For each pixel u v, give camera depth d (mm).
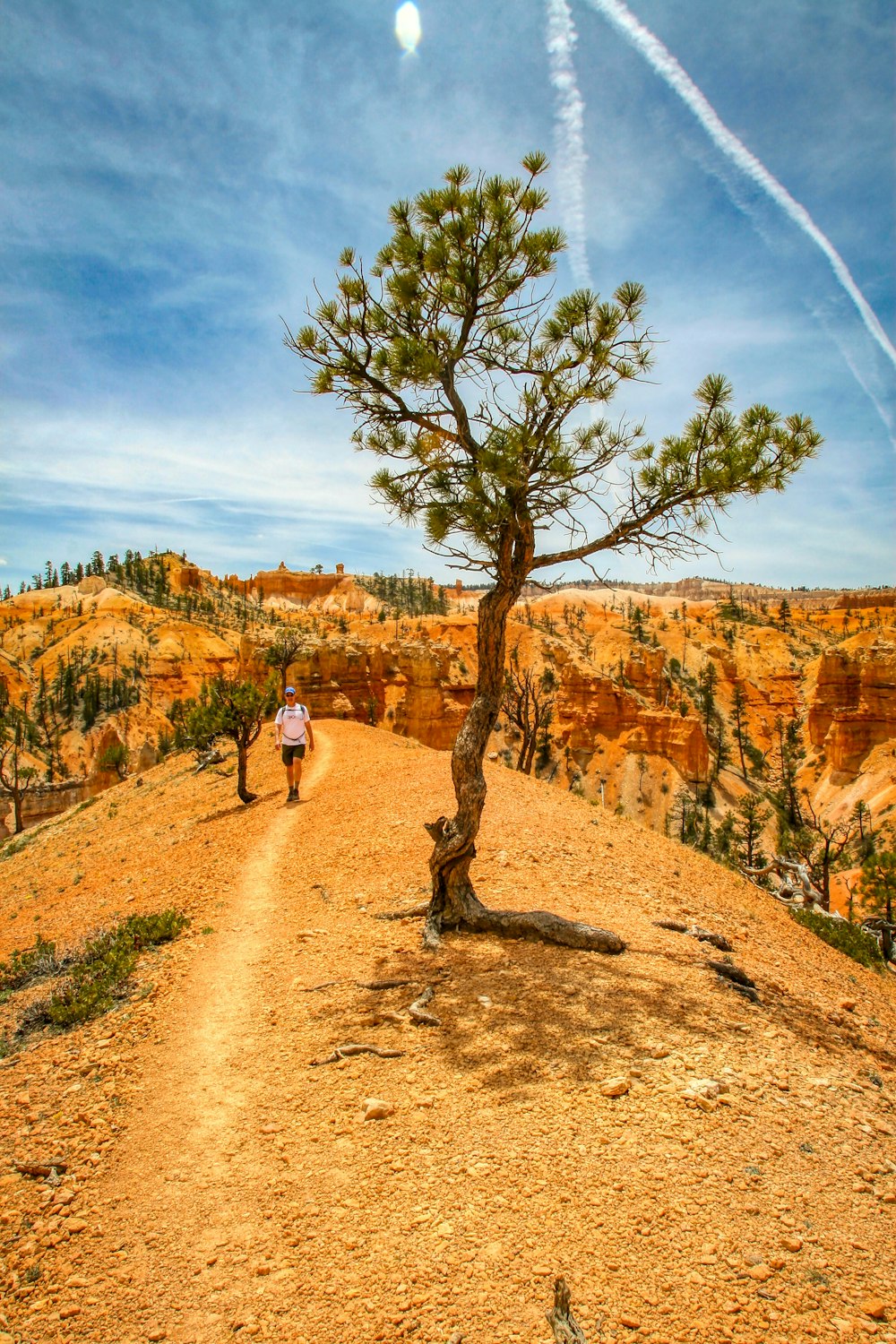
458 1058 6094
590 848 12633
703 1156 4840
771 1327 3627
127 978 8688
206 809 21047
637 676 132500
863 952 14391
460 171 8500
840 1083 6047
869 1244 4211
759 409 7664
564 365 8359
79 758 108625
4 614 175000
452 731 75812
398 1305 3879
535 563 8367
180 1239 4574
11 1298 4273
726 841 81250
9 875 21578
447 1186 4695
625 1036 6305
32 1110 6184
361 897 10414
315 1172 5012
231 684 20641
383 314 8328
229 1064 6531
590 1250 4117
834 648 112812
